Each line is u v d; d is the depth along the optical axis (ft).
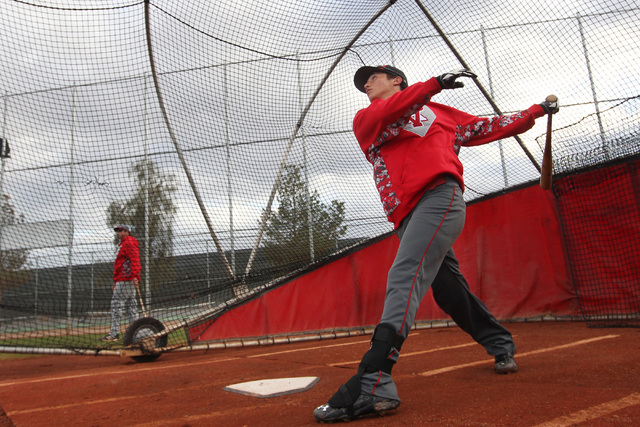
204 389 8.80
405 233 6.49
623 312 15.78
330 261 18.26
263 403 7.16
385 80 7.51
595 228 16.46
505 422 5.12
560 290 16.98
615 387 6.60
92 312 17.84
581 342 11.33
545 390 6.58
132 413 7.16
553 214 17.46
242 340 17.33
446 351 11.52
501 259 17.99
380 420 5.57
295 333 17.60
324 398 7.11
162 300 17.53
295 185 19.01
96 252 20.76
